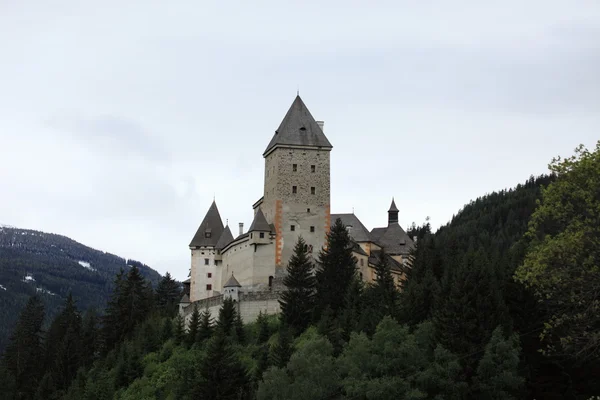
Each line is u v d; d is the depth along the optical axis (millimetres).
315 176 124875
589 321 56719
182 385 99750
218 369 90562
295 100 129250
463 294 77375
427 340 75938
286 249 121312
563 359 70875
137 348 120750
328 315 103000
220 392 88938
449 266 104000
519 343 72312
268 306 115938
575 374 71812
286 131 125812
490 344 69500
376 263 133125
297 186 123875
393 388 65625
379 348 71375
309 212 123500
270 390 72938
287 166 124125
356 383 67750
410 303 89625
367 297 102812
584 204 58719
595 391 70750
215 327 111938
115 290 157875
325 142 126312
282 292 110938
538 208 61719
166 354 113812
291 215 122625
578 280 55875
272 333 108938
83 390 117250
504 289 81125
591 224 56812
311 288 111125
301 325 106562
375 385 66062
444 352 69750
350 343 73188
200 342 111562
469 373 70625
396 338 72000
